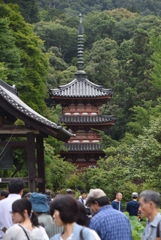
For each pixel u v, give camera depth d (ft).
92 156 175.32
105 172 105.60
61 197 21.16
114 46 347.15
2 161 59.06
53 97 171.12
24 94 149.18
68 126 174.09
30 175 57.98
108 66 284.20
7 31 137.80
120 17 439.63
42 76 171.22
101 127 175.83
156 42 189.88
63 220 20.92
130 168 100.07
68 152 169.89
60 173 119.75
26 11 374.22
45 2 503.61
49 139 130.41
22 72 138.51
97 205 26.68
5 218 29.58
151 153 97.96
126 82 228.84
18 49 148.87
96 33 388.78
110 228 25.38
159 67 184.24
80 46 183.32
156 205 24.72
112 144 163.22
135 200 59.00
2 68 116.88
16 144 58.75
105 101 177.58
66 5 515.50
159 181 94.53
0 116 59.41
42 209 28.35
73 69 321.11
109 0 530.27
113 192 99.76
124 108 219.82
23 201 24.35
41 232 23.86
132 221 53.72
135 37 230.68
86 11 520.01
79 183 115.34
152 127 103.60
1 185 89.20
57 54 360.28
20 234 23.41
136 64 227.61
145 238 24.79
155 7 520.42
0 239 29.63
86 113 175.63
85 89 174.50
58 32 379.76
